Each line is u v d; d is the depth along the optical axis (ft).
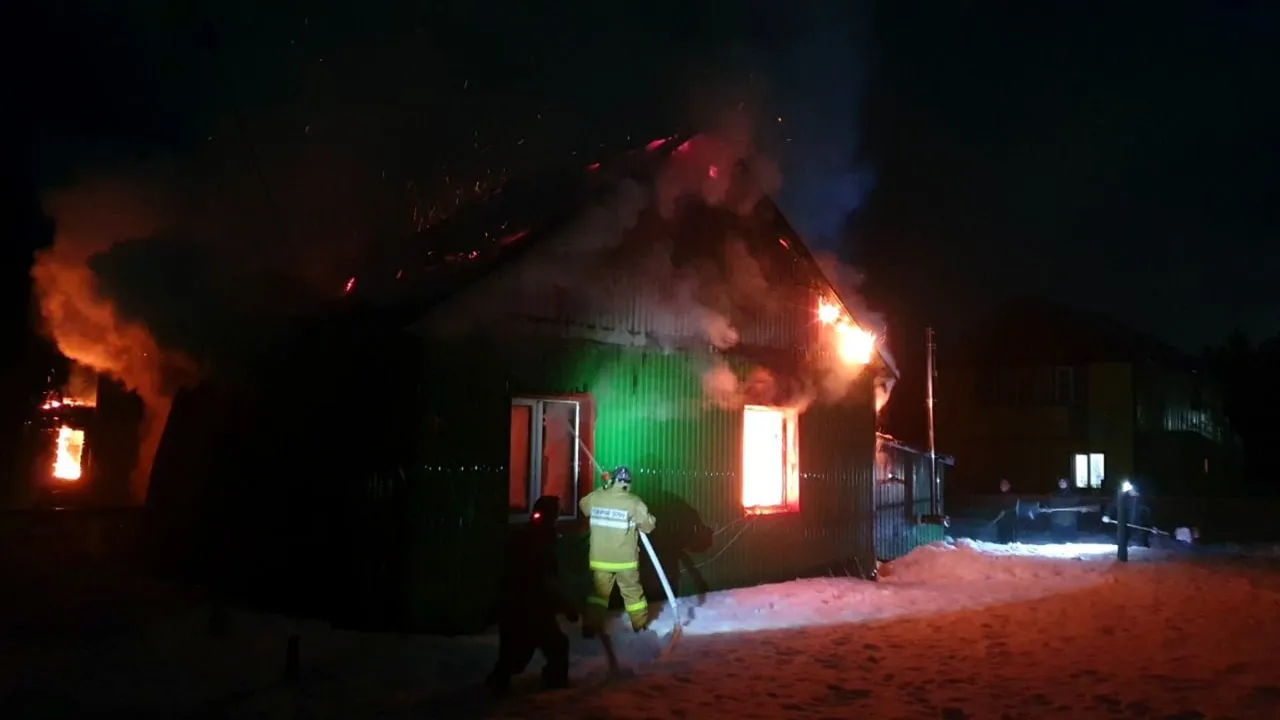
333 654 26.12
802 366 43.70
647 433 36.14
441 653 26.73
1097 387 116.67
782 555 41.81
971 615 34.19
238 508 35.14
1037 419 119.44
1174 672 24.97
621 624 32.19
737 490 39.73
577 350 33.60
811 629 31.45
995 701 22.27
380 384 29.94
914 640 29.55
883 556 54.80
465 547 29.96
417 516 29.04
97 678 22.81
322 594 30.53
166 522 39.75
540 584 23.18
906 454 60.08
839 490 45.39
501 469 30.96
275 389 34.32
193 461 38.96
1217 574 47.06
